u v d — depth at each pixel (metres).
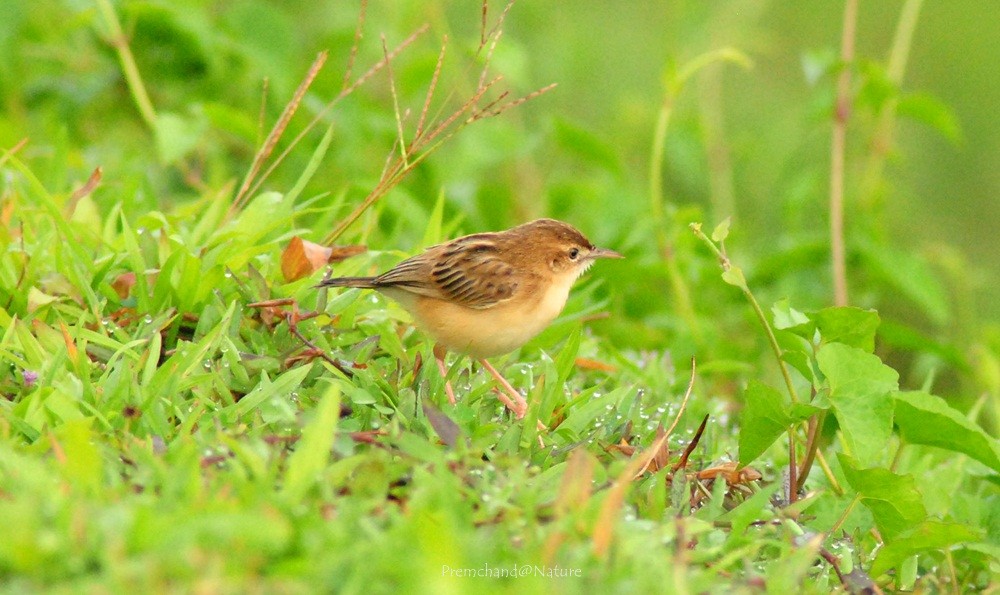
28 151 13.87
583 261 11.30
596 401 9.74
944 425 9.24
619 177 16.81
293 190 11.74
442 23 18.88
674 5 18.30
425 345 10.97
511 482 7.70
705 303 16.77
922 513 8.91
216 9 19.59
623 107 21.73
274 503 6.84
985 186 25.69
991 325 17.77
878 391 9.08
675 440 10.26
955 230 24.81
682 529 7.62
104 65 16.83
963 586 9.74
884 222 19.95
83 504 6.39
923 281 16.95
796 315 9.64
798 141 22.89
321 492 7.32
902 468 11.36
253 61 16.27
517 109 21.77
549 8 23.36
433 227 12.51
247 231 11.19
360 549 6.32
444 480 7.32
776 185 21.73
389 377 9.84
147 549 6.10
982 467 11.38
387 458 8.09
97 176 11.45
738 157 22.44
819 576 8.53
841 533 9.50
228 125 14.30
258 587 5.94
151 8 15.32
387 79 19.47
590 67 24.31
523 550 7.05
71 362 9.14
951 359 14.80
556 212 17.20
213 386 9.14
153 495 7.05
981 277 18.97
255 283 10.15
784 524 8.61
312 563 6.27
